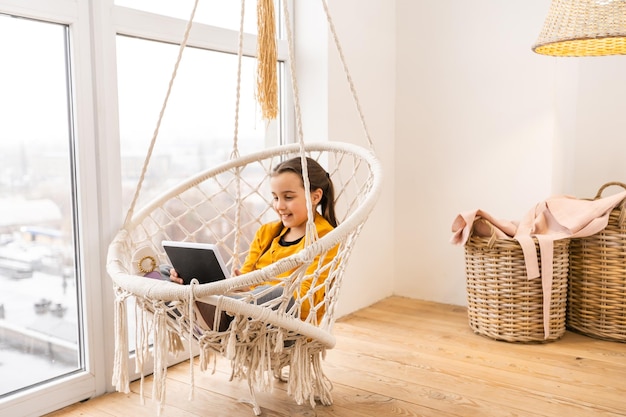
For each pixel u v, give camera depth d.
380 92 2.72
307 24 2.44
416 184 2.79
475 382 1.79
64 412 1.62
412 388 1.75
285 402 1.68
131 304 1.92
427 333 2.29
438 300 2.75
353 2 2.52
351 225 1.36
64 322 1.70
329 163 2.40
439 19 2.66
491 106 2.54
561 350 2.08
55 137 1.65
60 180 1.67
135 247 1.66
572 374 1.85
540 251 2.09
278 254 1.78
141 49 1.89
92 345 1.72
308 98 2.46
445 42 2.65
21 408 1.54
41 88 1.61
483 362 1.96
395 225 2.87
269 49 1.75
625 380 1.79
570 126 2.60
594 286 2.19
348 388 1.76
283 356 1.46
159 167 1.97
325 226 1.74
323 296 1.61
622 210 2.08
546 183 2.42
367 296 2.70
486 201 2.59
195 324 1.35
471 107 2.60
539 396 1.68
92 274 1.71
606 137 2.56
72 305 1.72
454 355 2.04
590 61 2.58
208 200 1.87
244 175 2.31
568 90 2.53
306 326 1.37
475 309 2.26
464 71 2.61
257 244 1.89
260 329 1.33
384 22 2.72
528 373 1.86
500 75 2.51
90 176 1.69
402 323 2.43
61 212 1.68
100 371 1.75
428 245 2.77
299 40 2.47
